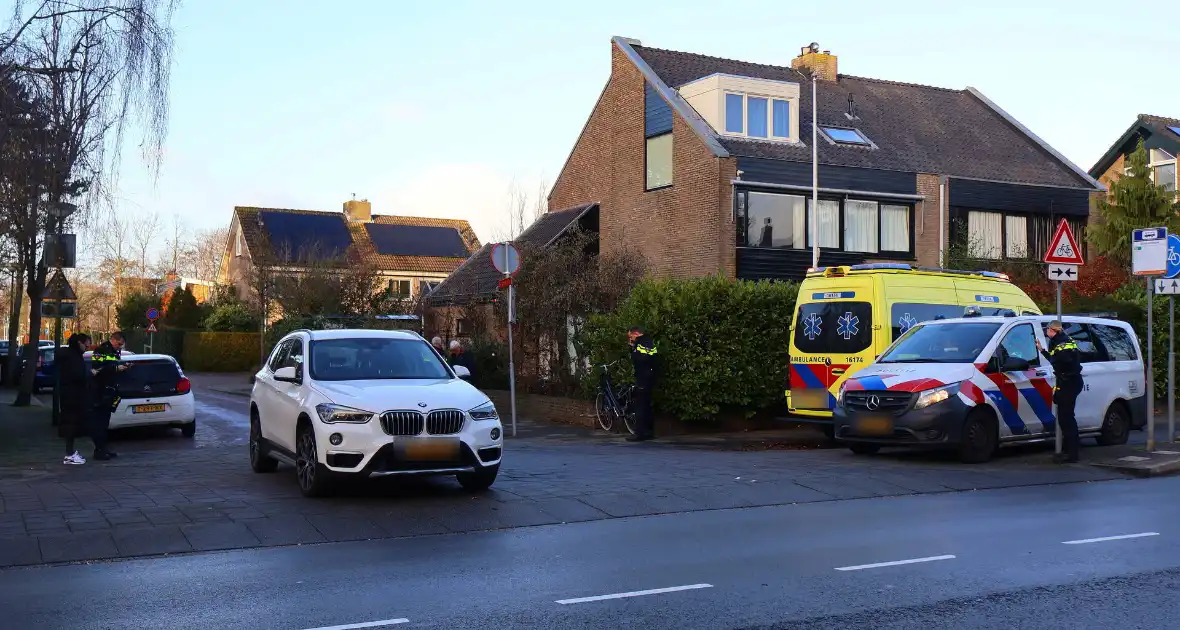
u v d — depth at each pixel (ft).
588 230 99.45
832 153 91.66
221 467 42.91
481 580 22.81
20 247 80.79
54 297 83.56
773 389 58.29
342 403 32.71
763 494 34.96
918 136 100.48
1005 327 44.70
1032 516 30.89
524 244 70.95
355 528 29.09
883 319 48.19
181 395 59.41
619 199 97.55
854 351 48.83
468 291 89.76
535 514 31.37
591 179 102.32
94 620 19.58
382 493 34.63
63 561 25.18
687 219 88.22
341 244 175.11
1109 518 30.40
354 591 21.83
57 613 20.12
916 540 27.14
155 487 36.27
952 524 29.58
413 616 19.74
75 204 53.47
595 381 59.77
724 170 84.84
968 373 42.52
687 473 39.19
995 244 97.86
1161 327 68.64
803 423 54.24
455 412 33.19
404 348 37.91
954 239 94.48
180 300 171.53
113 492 34.88
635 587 22.03
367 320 96.73
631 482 36.88
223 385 122.31
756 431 58.95
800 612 19.92
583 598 21.07
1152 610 19.99
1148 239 43.65
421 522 29.94
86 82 50.14
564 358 68.49
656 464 42.14
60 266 58.23
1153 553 25.29
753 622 19.21
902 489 36.45
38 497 33.60
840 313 49.75
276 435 37.42
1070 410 42.06
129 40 50.11
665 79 95.09
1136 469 39.93
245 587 22.25
